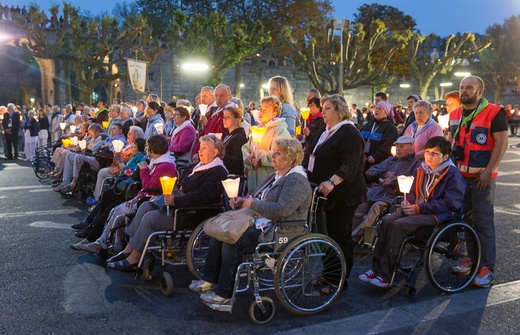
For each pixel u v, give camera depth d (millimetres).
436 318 3930
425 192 4625
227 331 3719
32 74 36531
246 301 4285
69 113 15719
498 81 45469
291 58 39250
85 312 4074
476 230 4711
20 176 12102
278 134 5066
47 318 3957
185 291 4562
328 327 3777
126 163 7020
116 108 9734
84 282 4793
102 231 5727
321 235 4023
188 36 26688
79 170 8711
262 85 39250
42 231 6730
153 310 4121
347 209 4391
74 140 9570
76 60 25391
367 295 4453
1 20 34625
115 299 4363
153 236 4551
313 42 28609
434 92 45469
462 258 4832
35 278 4898
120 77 25922
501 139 4566
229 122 5586
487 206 4660
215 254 4070
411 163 5586
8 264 5332
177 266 5262
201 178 4676
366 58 29344
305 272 4062
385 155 6562
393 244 4367
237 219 3834
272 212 3857
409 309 4121
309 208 4242
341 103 4383
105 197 6000
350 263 4488
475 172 4680
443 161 4535
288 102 5793
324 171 4422
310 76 29562
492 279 4664
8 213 7859
